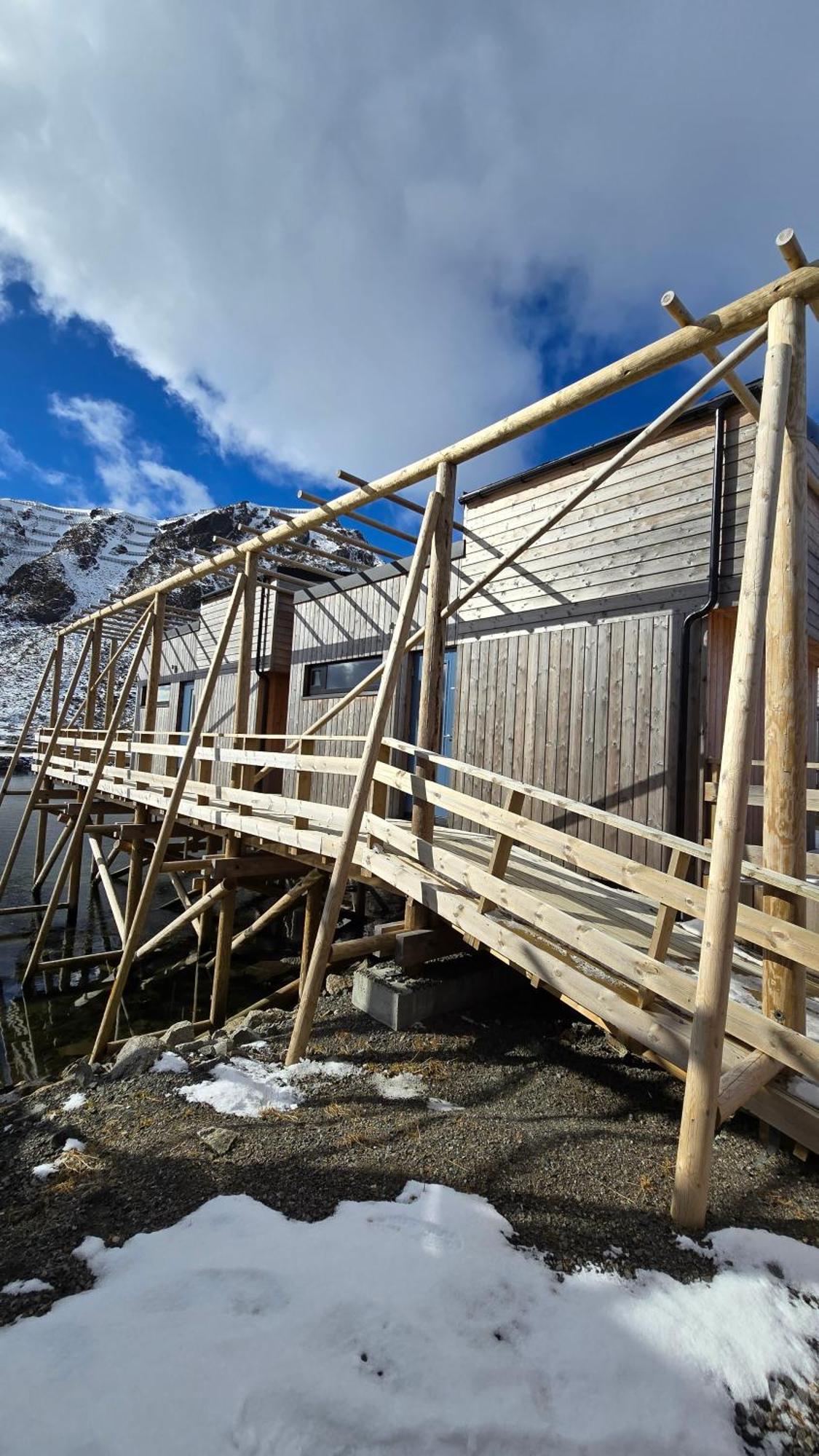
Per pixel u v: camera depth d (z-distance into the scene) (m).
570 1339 1.56
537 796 3.14
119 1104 2.95
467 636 7.16
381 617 8.58
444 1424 1.31
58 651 13.53
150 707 8.47
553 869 4.95
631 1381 1.46
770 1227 2.13
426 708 4.24
